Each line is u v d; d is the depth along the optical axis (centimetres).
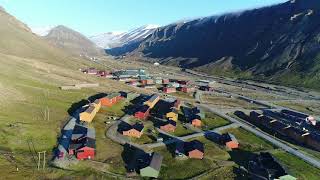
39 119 14575
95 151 12669
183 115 19550
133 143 14138
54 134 13475
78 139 13112
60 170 10962
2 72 19350
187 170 12375
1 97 15425
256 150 15188
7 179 9912
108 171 11538
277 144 16350
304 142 17100
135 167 12025
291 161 14412
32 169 10756
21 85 18288
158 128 16475
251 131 18038
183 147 14150
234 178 12188
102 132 14850
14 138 12375
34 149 12156
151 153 13225
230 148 15050
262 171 12738
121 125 16050
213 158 13675
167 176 11806
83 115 15350
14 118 13838
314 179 12925
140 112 17675
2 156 11119
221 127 18138
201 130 17175
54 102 17325
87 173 11156
